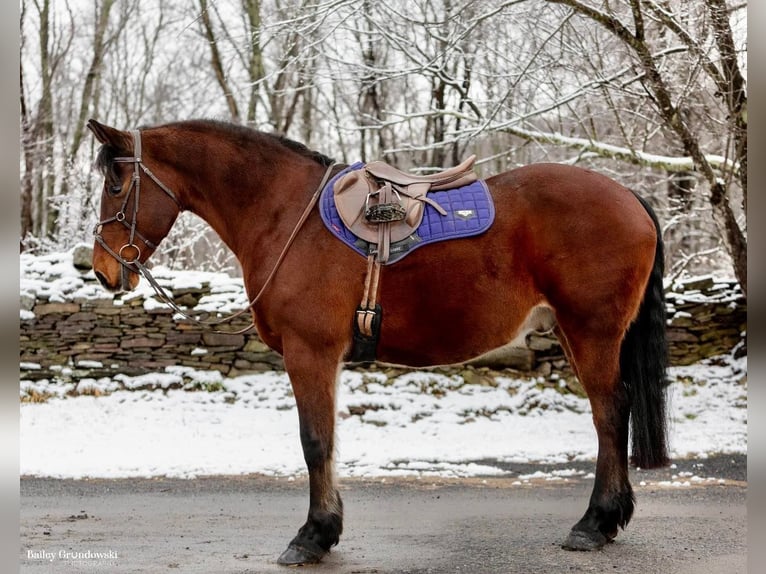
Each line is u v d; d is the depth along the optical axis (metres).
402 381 8.79
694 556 3.67
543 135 9.02
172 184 4.00
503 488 5.75
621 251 3.73
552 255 3.74
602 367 3.74
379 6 9.13
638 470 6.35
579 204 3.75
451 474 6.30
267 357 8.97
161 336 9.00
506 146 13.41
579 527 3.81
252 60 14.82
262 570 3.53
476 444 7.47
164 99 18.84
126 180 3.93
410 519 4.71
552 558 3.66
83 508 5.13
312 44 8.73
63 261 9.43
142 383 8.80
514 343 3.85
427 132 14.06
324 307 3.67
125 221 3.94
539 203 3.77
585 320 3.73
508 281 3.73
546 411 8.55
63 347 8.98
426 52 10.09
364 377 8.80
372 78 10.31
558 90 9.20
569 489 5.70
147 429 7.87
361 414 8.33
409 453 7.12
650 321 3.88
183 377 8.88
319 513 3.62
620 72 8.27
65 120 19.30
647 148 11.04
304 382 3.67
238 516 4.88
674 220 10.13
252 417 8.23
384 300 3.71
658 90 7.91
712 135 9.43
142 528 4.52
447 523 4.58
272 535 4.33
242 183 3.96
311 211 3.84
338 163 4.11
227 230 4.04
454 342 3.77
